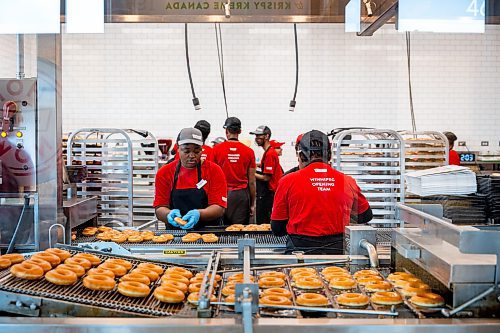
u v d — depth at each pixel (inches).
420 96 339.0
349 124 339.9
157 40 333.4
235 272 85.9
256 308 62.1
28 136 112.8
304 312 67.3
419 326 59.3
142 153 230.1
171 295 70.0
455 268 62.8
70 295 69.7
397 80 337.1
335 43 335.3
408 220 83.8
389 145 186.7
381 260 91.6
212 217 139.9
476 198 94.7
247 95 338.3
